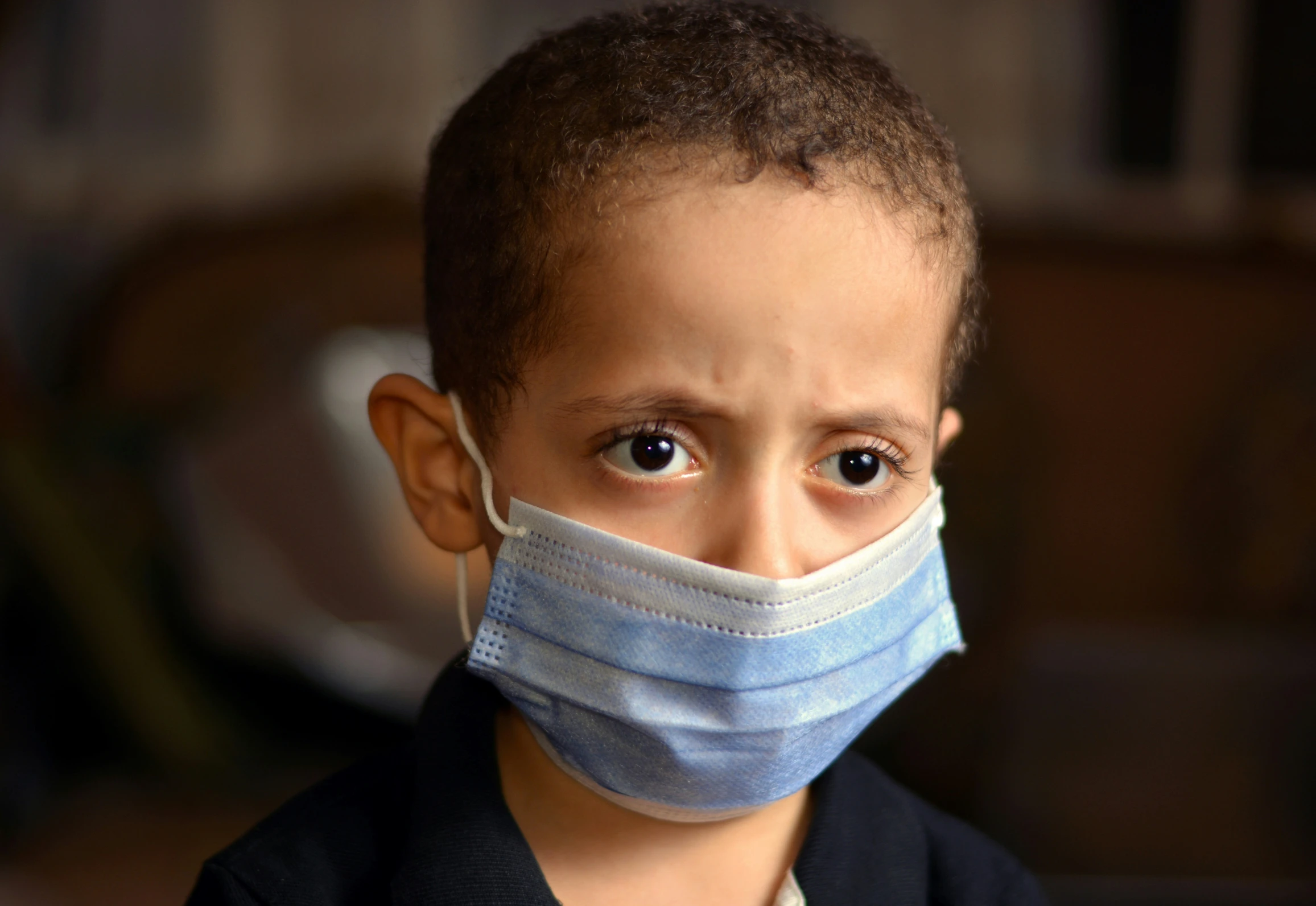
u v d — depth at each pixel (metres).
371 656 2.87
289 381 3.21
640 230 0.70
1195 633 3.24
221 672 2.83
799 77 0.77
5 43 3.53
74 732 2.75
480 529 0.84
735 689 0.75
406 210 3.54
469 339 0.81
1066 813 2.58
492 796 0.80
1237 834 2.51
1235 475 3.33
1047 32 3.96
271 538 2.99
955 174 0.83
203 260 3.46
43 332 3.74
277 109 3.92
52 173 3.79
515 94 0.82
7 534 2.68
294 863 0.81
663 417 0.71
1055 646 3.16
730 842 0.83
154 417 3.04
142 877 2.31
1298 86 3.87
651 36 0.81
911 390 0.75
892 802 0.92
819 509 0.76
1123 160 3.99
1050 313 3.45
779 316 0.69
